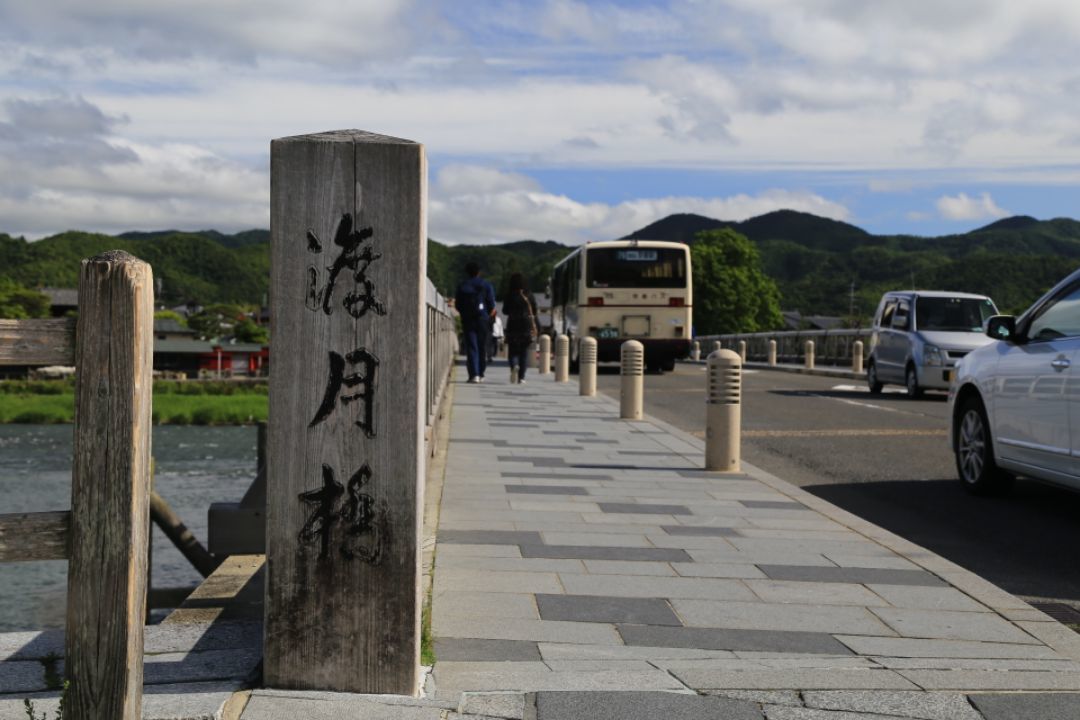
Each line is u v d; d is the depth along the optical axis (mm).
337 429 3488
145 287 2785
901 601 5336
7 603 23516
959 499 9211
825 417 16703
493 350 35688
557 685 3719
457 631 4578
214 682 3523
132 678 2805
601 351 29109
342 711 3277
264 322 173500
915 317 21156
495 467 10094
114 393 2760
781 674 3904
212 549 6152
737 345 50281
